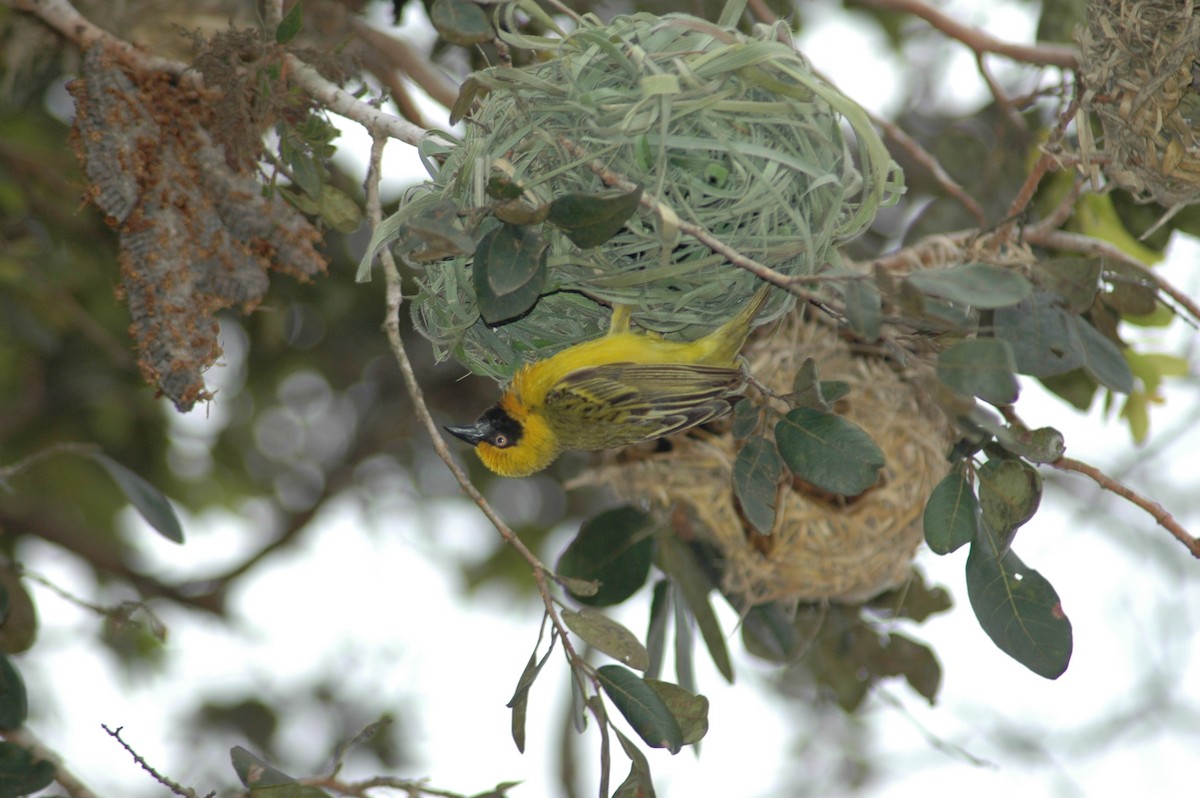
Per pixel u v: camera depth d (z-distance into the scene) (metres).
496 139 6.30
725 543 9.91
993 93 10.67
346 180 12.46
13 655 9.07
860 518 9.66
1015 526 6.54
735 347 7.25
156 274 7.57
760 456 6.57
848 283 5.52
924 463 9.68
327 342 14.12
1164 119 6.87
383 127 7.04
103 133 7.59
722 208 6.27
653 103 6.00
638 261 6.45
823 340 9.49
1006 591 6.61
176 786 6.79
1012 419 7.78
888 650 11.16
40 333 13.34
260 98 7.29
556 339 7.60
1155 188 7.21
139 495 9.10
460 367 14.63
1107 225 10.62
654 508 10.22
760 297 6.89
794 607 10.48
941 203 11.77
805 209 6.44
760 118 6.20
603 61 6.22
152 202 7.63
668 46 6.27
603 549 10.23
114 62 7.73
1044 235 9.02
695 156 6.20
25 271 12.40
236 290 7.78
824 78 9.19
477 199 6.14
